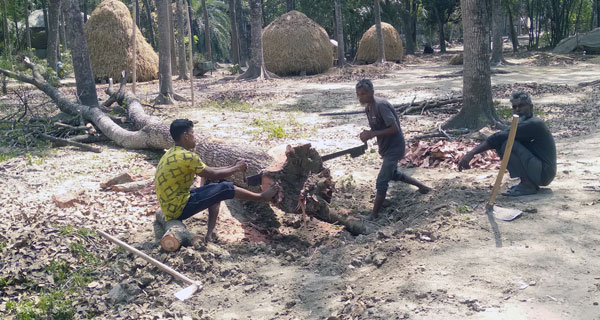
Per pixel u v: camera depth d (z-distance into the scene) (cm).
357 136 1163
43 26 4328
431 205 632
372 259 514
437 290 420
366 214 678
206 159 812
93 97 1521
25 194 806
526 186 626
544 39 4762
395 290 436
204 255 552
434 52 5331
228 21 5928
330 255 558
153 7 5053
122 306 483
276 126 1312
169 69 1884
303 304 455
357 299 439
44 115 1432
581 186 643
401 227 592
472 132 1116
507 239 500
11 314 476
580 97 1620
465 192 651
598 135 1010
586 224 518
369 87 625
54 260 562
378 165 909
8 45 3275
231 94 2114
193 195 584
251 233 643
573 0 4484
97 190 813
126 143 1141
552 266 441
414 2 5022
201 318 449
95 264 564
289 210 647
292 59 3123
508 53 4097
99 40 2850
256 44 2875
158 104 1833
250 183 654
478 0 1112
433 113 1427
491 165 805
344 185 798
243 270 539
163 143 1053
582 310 374
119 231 643
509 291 409
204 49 5700
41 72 2619
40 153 1088
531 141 618
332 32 4722
